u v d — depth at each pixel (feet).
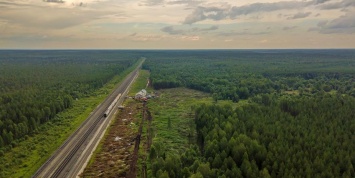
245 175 292.61
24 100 564.71
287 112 487.20
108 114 554.46
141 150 386.11
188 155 337.93
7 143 396.57
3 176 318.24
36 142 412.77
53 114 530.68
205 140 376.27
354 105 498.69
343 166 302.66
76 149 385.91
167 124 502.79
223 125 406.21
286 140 357.82
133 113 578.25
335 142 347.15
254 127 393.70
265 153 321.11
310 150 329.11
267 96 620.08
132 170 333.83
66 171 327.26
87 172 331.77
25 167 341.00
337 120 420.77
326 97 588.50
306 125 407.23
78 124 498.28
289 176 269.23
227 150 333.21
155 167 304.50
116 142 420.36
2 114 458.09
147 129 474.08
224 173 290.15
